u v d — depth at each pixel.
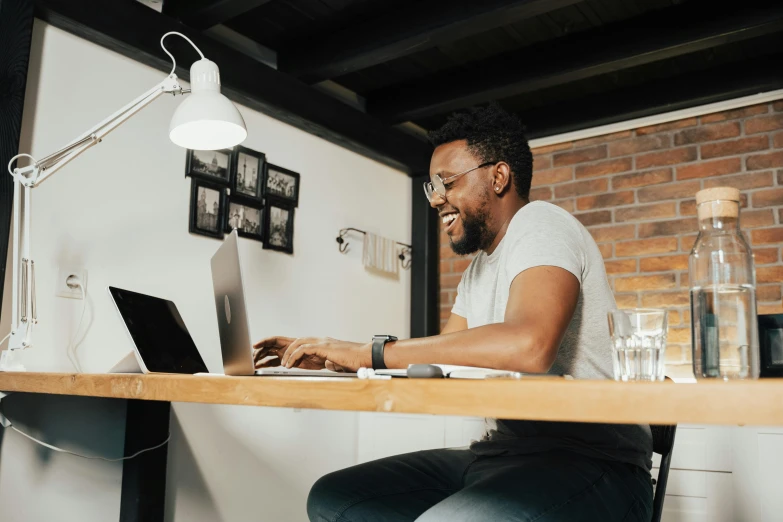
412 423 2.88
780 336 1.49
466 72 3.18
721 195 0.89
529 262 1.17
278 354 1.54
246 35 2.94
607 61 2.81
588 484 1.08
